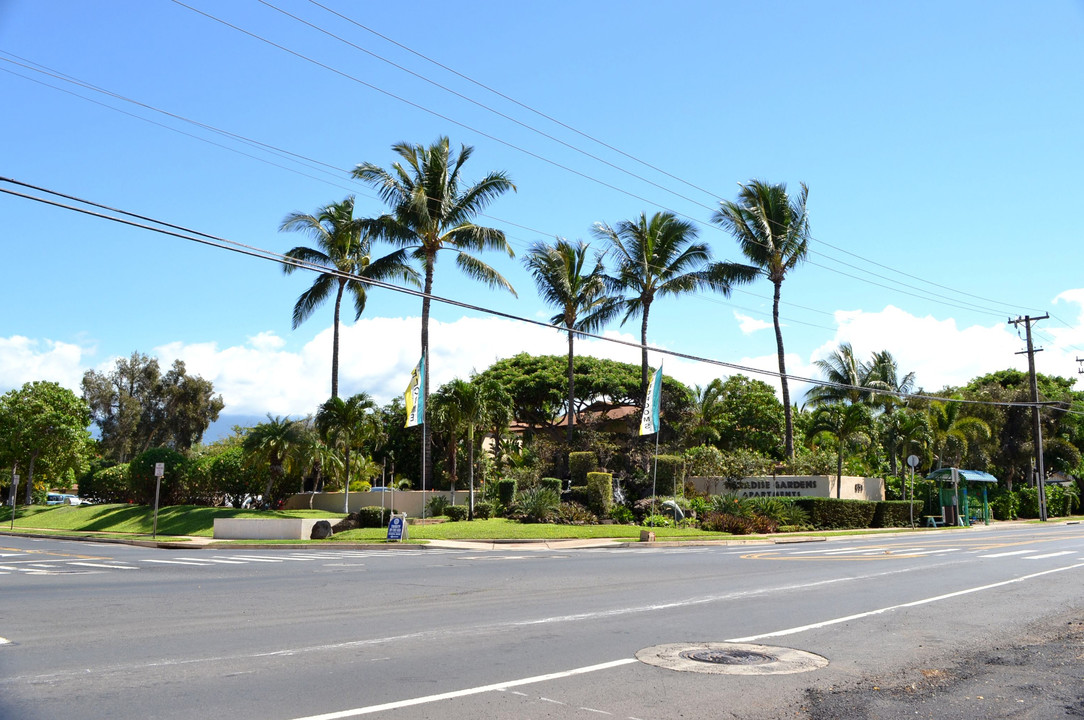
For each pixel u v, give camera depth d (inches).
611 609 450.6
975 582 598.9
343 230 1780.3
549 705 251.1
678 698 261.3
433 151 1603.1
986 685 285.3
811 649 342.6
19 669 292.8
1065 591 545.3
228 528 1273.4
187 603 469.1
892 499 1937.7
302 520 1249.4
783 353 1753.2
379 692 263.6
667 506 1432.1
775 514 1439.5
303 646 338.3
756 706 254.1
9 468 2242.9
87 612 430.9
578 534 1177.4
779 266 1763.0
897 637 372.5
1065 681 291.6
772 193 1763.0
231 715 235.9
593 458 1555.1
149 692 260.7
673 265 1792.6
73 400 2206.0
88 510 1819.6
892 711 250.7
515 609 449.1
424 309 1604.3
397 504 1573.6
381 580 603.8
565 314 1809.8
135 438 2979.8
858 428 1676.9
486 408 1465.3
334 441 1670.8
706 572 670.5
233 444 2272.4
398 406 2066.9
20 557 907.4
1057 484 2519.7
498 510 1406.3
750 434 2325.3
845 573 663.8
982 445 2255.2
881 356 2363.4
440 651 330.3
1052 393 2637.8
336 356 1775.3
